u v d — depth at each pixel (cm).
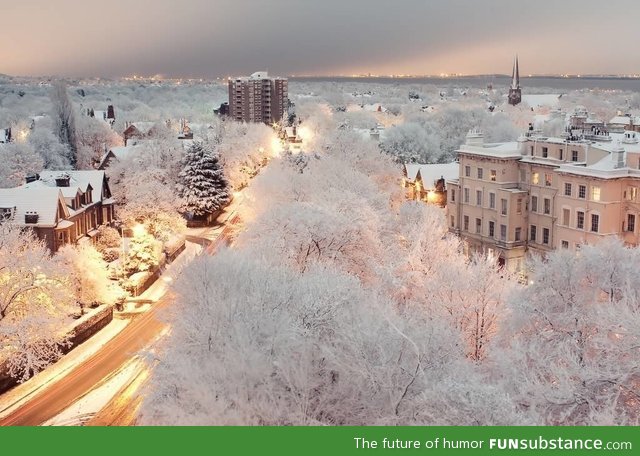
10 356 5341
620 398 3622
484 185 8850
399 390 3198
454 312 4975
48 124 19638
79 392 5222
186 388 3216
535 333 4553
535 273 5122
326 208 6931
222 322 3800
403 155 16738
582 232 7619
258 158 17375
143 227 8694
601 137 8431
